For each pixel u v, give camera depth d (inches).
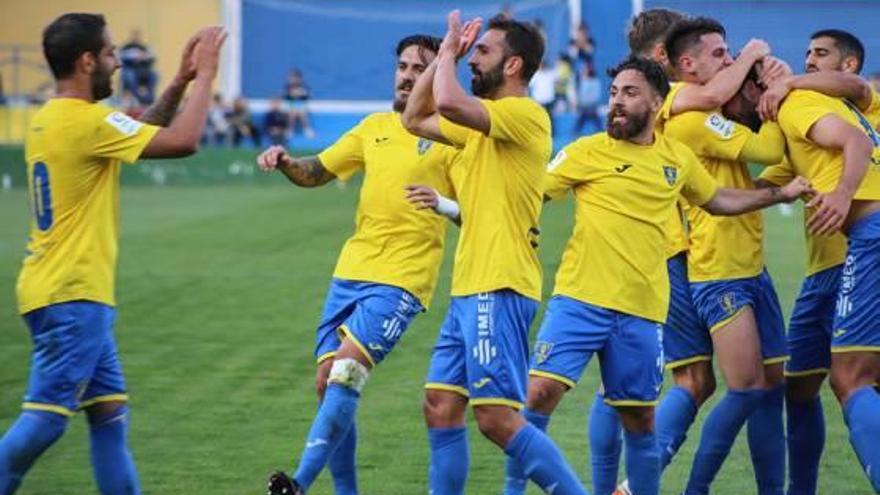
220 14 3661.4
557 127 3275.1
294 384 978.7
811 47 710.5
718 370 1023.0
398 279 685.3
